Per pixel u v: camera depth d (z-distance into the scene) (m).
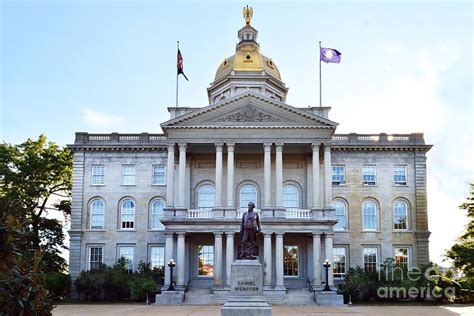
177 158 70.81
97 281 65.38
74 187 73.81
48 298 16.97
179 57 69.88
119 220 73.38
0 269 15.34
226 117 65.94
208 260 67.12
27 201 72.50
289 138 65.50
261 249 65.44
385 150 74.25
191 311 47.56
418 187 73.69
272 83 85.00
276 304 58.75
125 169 74.50
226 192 69.19
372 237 72.50
